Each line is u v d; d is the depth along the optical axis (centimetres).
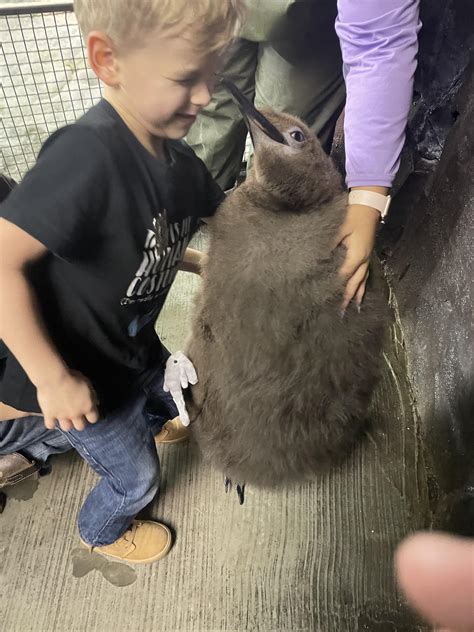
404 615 112
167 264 81
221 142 162
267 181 80
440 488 126
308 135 83
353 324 77
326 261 77
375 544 123
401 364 153
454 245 126
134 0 53
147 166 68
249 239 79
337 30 94
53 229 61
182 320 158
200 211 85
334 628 112
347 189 98
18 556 118
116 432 96
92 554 119
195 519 125
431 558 29
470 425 114
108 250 71
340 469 133
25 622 110
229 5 57
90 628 110
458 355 122
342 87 143
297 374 77
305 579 118
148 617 112
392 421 142
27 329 66
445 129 138
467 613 28
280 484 94
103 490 106
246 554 121
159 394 111
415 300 149
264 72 143
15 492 126
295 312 75
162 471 131
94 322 79
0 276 62
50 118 187
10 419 103
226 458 93
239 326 77
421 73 140
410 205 158
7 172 167
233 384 81
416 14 88
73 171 61
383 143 90
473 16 117
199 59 58
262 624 112
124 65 59
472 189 117
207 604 114
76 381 74
